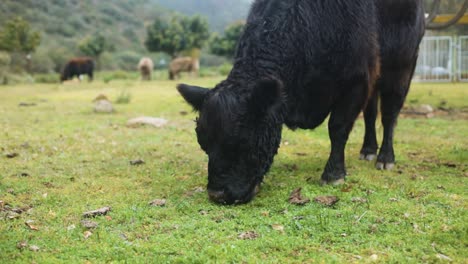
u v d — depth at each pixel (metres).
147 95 12.38
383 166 4.80
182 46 33.28
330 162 4.33
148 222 3.70
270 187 4.28
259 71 3.88
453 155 5.23
